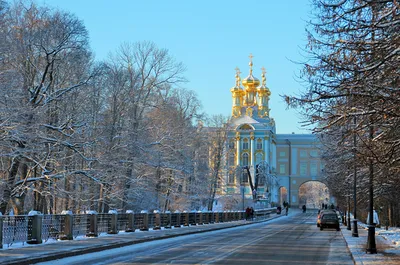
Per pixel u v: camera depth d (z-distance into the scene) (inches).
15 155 1391.5
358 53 550.9
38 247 853.2
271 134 5236.2
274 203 4982.8
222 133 3213.6
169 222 1670.8
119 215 1325.0
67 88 1619.1
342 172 1498.5
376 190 1391.5
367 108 598.2
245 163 5088.6
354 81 563.2
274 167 5472.4
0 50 1441.9
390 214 2014.0
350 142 954.7
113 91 2044.8
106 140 1812.3
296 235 1471.5
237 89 5521.7
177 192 2412.6
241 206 3732.8
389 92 552.4
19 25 1612.9
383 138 661.9
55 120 1734.7
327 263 751.1
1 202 1429.6
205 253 870.4
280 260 774.5
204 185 2800.2
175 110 2407.7
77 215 1095.0
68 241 997.8
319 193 6796.3
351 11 564.7
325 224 1782.7
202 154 2893.7
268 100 5570.9
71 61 1769.2
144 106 2174.0
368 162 733.9
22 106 1418.6
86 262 721.6
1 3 1526.8
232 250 934.4
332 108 625.3
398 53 523.8
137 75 2164.1
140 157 2027.6
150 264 704.4
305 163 5644.7
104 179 1758.1
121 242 999.6
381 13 548.4
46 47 1596.9
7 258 684.7
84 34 1681.8
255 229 1834.4
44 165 1535.4
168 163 2130.9
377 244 1079.0
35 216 918.4
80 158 1775.3
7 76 1413.6
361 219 2716.5
